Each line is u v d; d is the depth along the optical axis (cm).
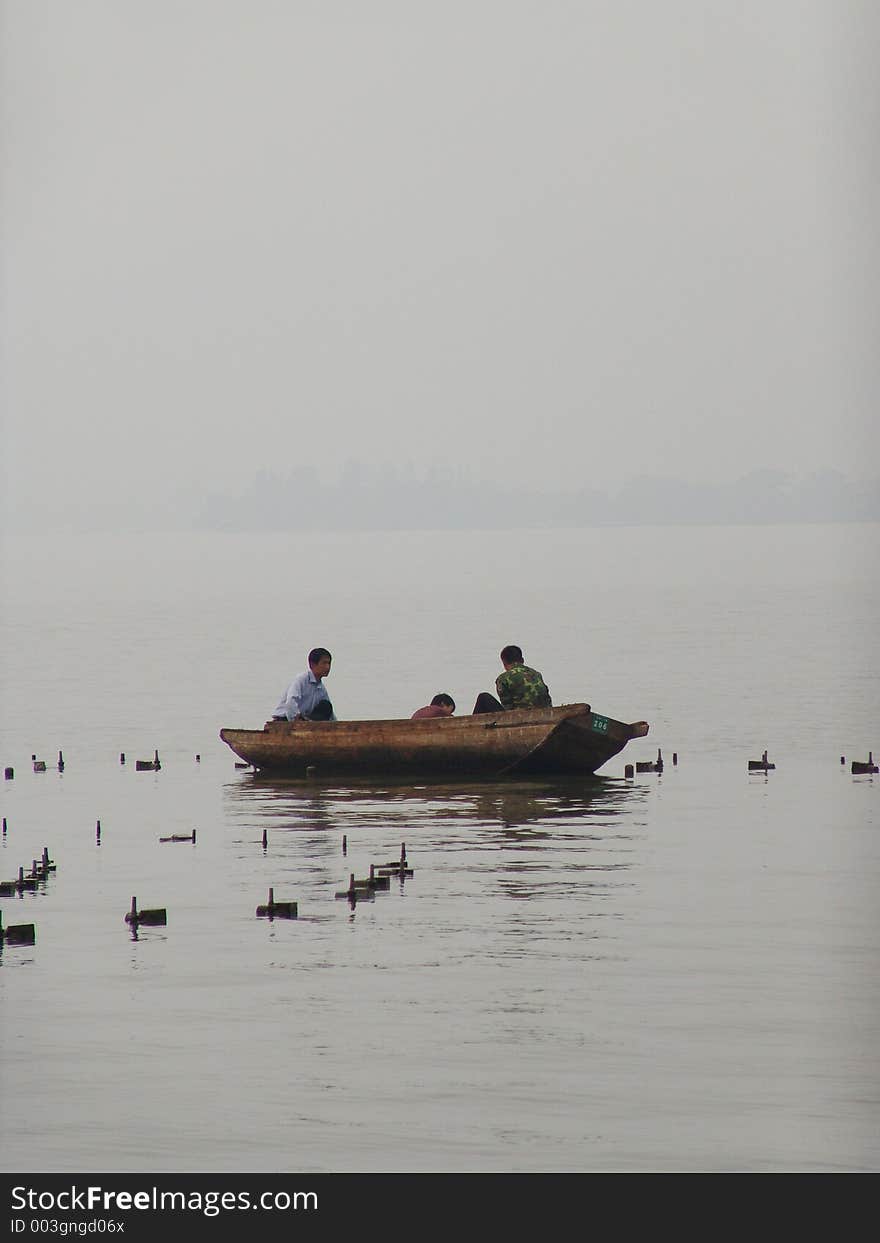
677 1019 4506
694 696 15075
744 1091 3997
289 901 5969
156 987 4834
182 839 7375
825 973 4928
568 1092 3997
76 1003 4684
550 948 5253
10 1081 4091
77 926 5600
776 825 7638
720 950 5203
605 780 9362
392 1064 4178
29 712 14338
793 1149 3706
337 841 7269
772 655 19412
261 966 5053
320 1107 3925
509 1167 3634
